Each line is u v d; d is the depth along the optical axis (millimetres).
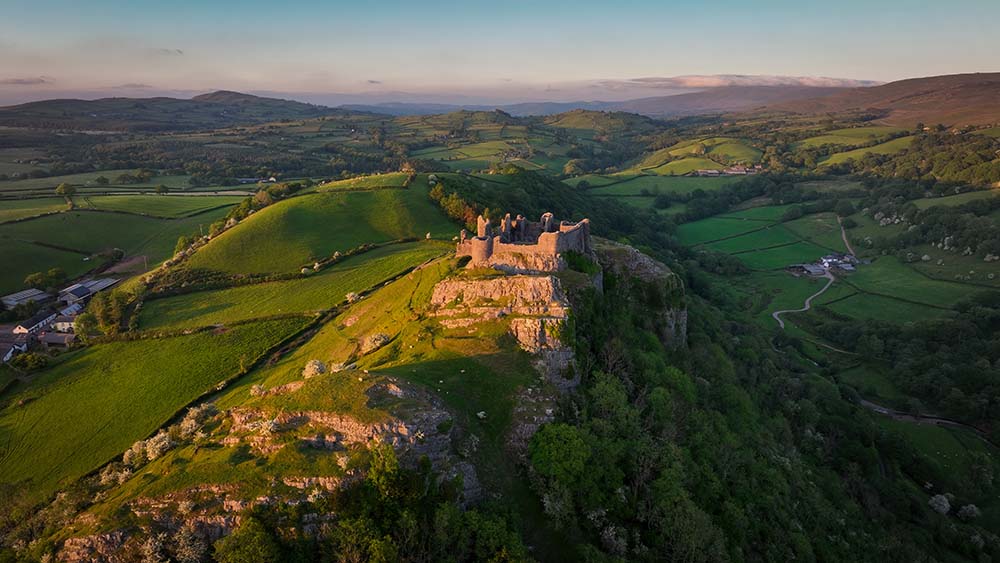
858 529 80062
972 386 128125
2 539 56156
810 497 79625
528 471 54719
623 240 165375
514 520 48375
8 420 90500
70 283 155500
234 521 43531
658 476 59906
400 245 152875
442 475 48031
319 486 44625
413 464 47281
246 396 87188
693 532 53312
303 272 136750
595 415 65250
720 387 93062
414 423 49625
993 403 123375
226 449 50000
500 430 57562
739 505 66500
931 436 117688
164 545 43375
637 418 65812
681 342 102812
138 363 103500
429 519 44656
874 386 138375
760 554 62812
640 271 103938
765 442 87062
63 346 119375
